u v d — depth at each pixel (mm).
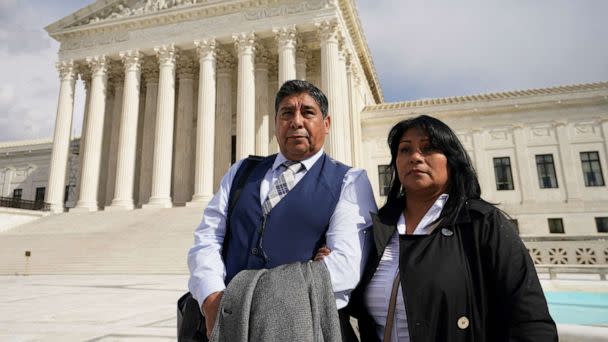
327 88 26062
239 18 29406
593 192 29078
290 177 2494
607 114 29828
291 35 27844
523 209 29828
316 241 2287
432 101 34375
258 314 1856
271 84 33531
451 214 2264
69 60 33094
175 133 34812
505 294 1983
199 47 29875
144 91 35969
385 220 2432
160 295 10586
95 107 31203
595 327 3402
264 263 2258
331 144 25109
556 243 15289
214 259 2365
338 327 1899
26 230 24797
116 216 25438
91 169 30109
